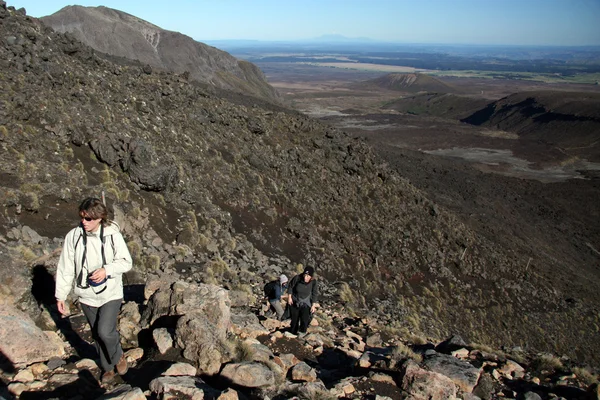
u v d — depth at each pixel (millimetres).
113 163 15117
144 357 5566
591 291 36219
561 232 61156
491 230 41938
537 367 8688
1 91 14180
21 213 10531
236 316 8047
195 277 12328
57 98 16141
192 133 21859
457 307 23828
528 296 29062
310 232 20953
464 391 6238
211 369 5320
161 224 14578
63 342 5723
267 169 23625
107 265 4609
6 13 18625
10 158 12164
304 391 5219
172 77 26641
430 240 27719
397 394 5703
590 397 6969
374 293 20000
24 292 6016
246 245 16922
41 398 4328
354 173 28719
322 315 11758
